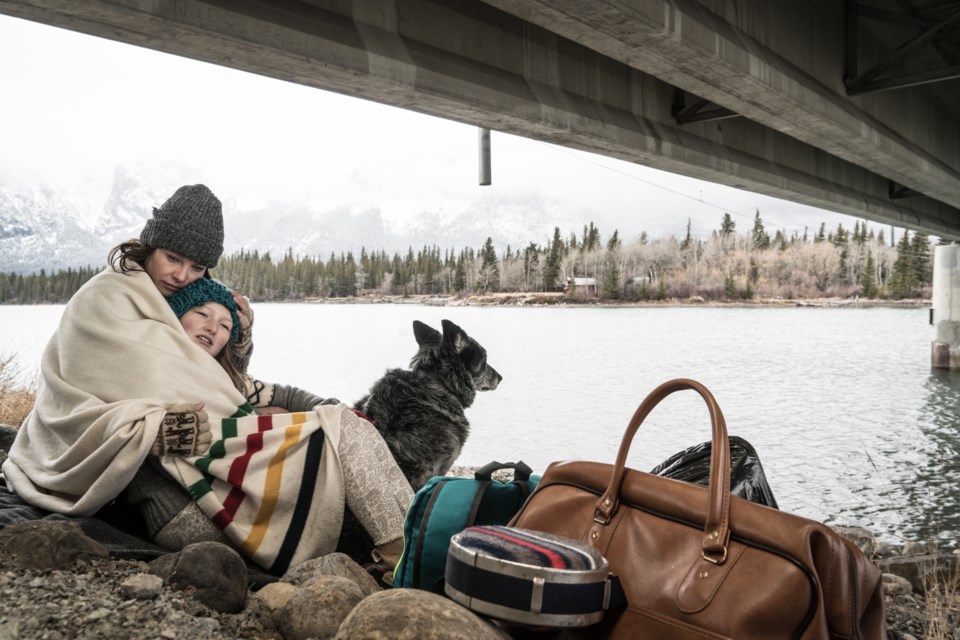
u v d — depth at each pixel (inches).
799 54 400.5
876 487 663.1
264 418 112.5
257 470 108.3
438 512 94.0
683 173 526.3
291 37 240.4
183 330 116.1
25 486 113.7
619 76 422.0
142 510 110.1
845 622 68.2
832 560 68.8
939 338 1734.7
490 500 95.3
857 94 451.5
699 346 2573.8
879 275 3991.1
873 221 864.9
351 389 1343.5
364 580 101.7
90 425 105.0
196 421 105.3
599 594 70.2
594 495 83.7
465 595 70.5
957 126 678.5
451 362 167.0
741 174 539.8
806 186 637.9
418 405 160.1
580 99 386.3
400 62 275.6
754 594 68.5
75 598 80.2
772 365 2075.5
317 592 88.5
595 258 3782.0
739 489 104.1
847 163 744.3
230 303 125.1
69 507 106.6
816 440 951.6
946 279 1716.3
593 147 416.8
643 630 72.6
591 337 2822.3
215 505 105.0
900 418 1148.5
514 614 67.6
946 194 682.8
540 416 1209.4
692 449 115.6
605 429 1088.2
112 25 211.2
